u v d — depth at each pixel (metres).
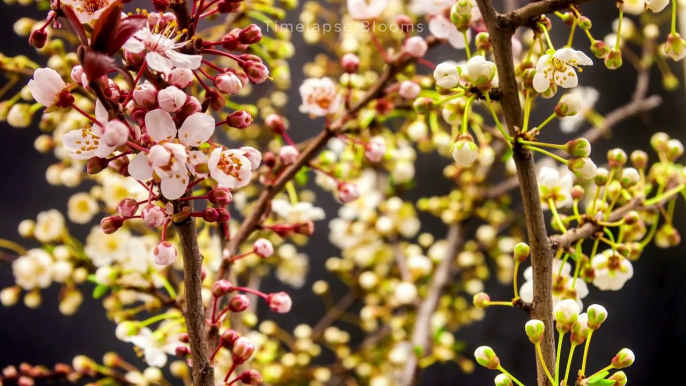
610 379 0.40
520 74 0.43
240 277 0.80
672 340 0.84
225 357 0.53
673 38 0.42
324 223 0.91
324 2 0.79
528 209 0.41
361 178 0.73
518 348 0.88
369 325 0.82
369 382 0.77
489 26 0.41
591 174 0.40
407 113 0.54
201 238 0.56
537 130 0.41
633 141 0.87
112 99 0.38
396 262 0.82
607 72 0.87
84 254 0.55
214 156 0.38
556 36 0.82
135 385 0.53
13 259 0.63
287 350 0.88
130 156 0.43
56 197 0.81
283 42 0.53
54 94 0.38
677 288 0.85
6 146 0.80
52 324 0.80
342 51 0.73
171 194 0.38
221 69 0.41
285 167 0.49
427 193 0.92
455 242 0.73
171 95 0.38
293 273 0.80
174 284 0.56
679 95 0.87
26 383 0.52
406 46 0.49
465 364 0.76
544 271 0.41
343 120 0.50
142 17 0.37
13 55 0.76
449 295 0.76
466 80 0.43
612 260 0.45
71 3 0.39
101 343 0.81
